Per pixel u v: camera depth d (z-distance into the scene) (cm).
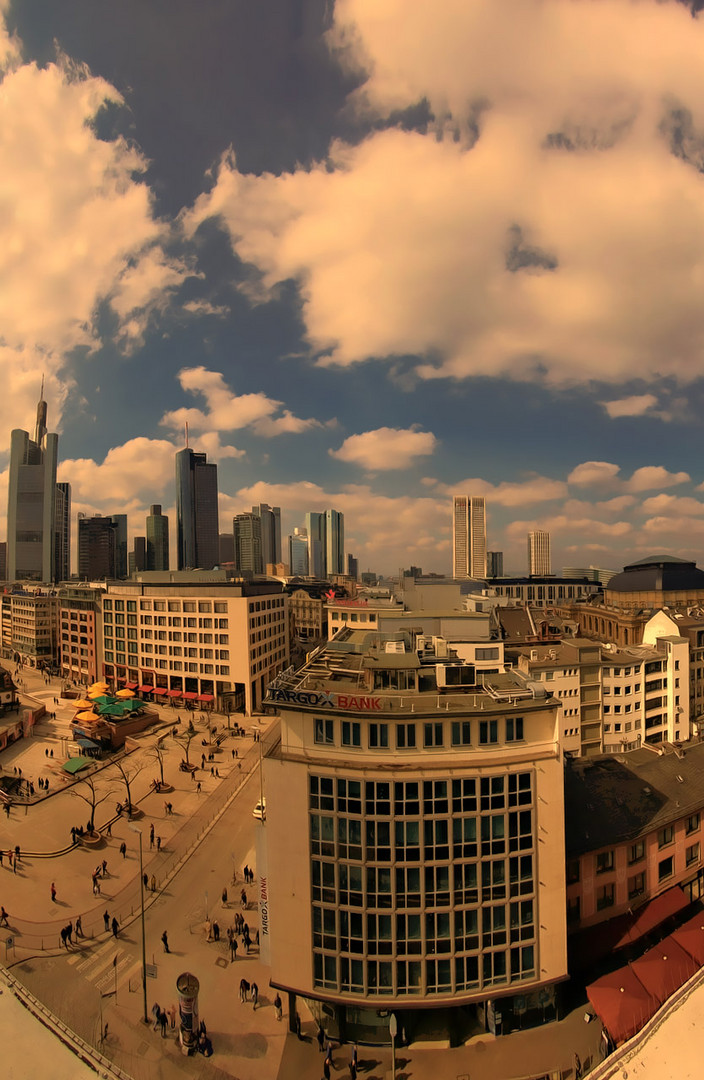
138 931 5659
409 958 4191
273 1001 4781
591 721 9406
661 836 5528
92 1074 3931
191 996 4184
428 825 4222
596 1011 4303
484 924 4259
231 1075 4072
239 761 10625
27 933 5600
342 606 12731
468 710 4366
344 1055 4247
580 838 5012
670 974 4459
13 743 11769
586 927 5022
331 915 4291
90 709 12838
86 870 6762
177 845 7356
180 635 15600
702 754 6694
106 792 9075
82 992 4825
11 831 7725
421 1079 4062
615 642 14388
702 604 16625
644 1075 3678
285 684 4866
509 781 4300
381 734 4359
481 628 7388
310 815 4328
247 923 5794
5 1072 3912
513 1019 4453
